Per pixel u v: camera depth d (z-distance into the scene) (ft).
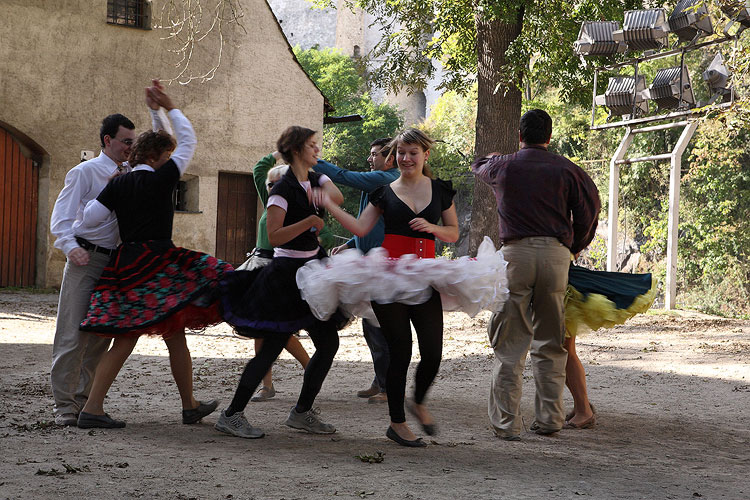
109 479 11.56
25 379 21.29
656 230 93.86
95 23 52.85
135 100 54.80
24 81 50.24
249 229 61.36
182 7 56.65
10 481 11.28
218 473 12.04
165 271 15.42
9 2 49.47
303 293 14.37
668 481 12.53
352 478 11.94
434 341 14.42
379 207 14.93
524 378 23.66
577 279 16.81
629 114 51.62
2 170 50.42
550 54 52.70
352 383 22.52
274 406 18.60
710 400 20.62
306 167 14.97
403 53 66.03
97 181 16.33
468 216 125.08
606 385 22.86
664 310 47.73
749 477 13.05
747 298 91.04
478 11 53.16
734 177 90.79
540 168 15.58
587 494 11.48
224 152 58.95
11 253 50.88
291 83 62.34
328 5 72.74
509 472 12.72
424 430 14.66
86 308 16.01
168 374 22.99
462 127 131.34
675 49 47.44
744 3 39.73
